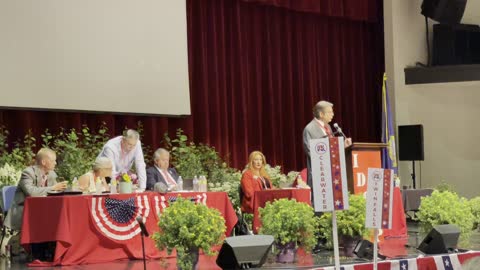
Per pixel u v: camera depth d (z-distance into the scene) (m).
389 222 3.93
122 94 9.25
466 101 12.87
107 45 9.11
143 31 9.52
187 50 10.38
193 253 4.76
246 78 11.37
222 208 6.57
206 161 9.94
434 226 5.59
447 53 12.44
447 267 5.36
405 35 12.41
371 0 12.74
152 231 6.10
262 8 11.66
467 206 6.58
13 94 8.20
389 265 5.11
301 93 12.03
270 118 11.60
